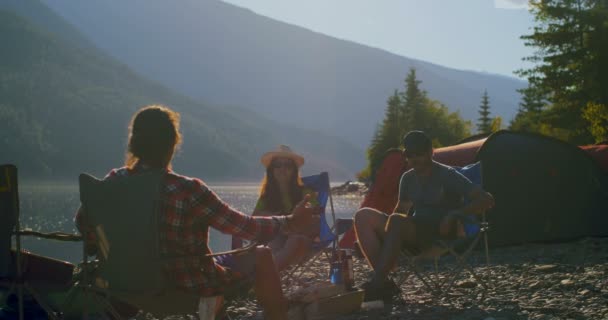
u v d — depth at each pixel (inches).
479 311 167.5
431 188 188.7
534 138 341.4
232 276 118.2
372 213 190.1
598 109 1171.3
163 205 108.5
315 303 166.1
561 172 336.5
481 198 177.5
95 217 114.0
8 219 127.3
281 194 213.2
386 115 2933.1
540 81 1465.3
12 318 142.3
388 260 177.3
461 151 339.0
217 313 118.7
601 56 1366.9
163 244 108.6
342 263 186.4
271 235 118.8
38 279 143.9
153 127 114.0
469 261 277.9
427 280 229.0
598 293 181.3
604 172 345.7
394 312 171.8
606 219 336.2
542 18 1467.8
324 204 218.8
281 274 224.1
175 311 117.0
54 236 124.9
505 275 226.7
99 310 123.3
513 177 328.5
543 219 329.7
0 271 130.4
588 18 1391.5
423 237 181.9
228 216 113.3
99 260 117.4
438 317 163.9
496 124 2204.7
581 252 277.3
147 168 114.2
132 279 111.0
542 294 185.9
